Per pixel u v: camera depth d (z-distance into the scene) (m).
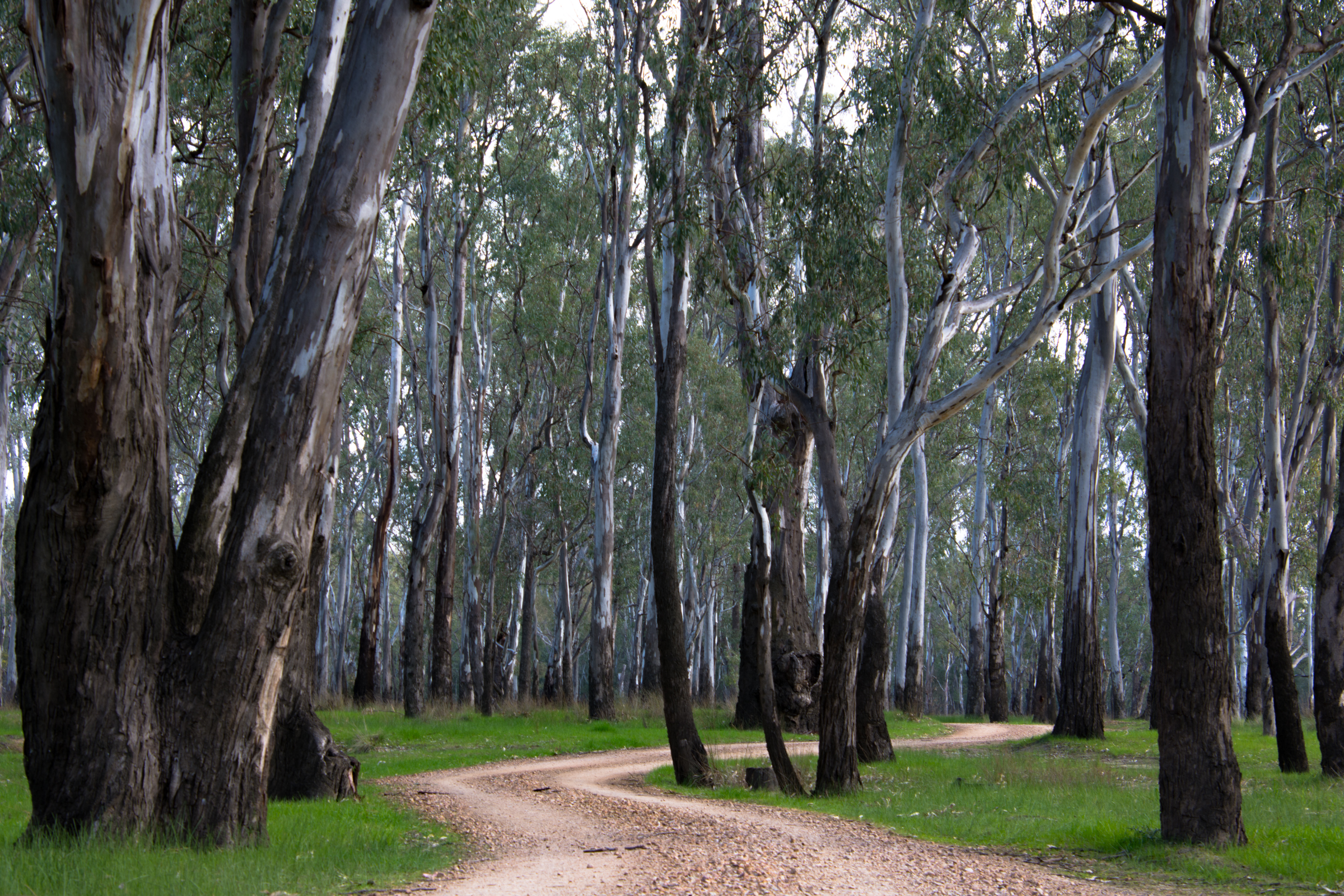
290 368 9.38
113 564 8.99
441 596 32.81
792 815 12.16
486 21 23.05
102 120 8.53
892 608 63.78
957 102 15.66
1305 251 17.39
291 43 16.84
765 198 18.52
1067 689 25.80
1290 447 22.53
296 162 10.73
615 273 30.30
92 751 8.86
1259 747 24.48
